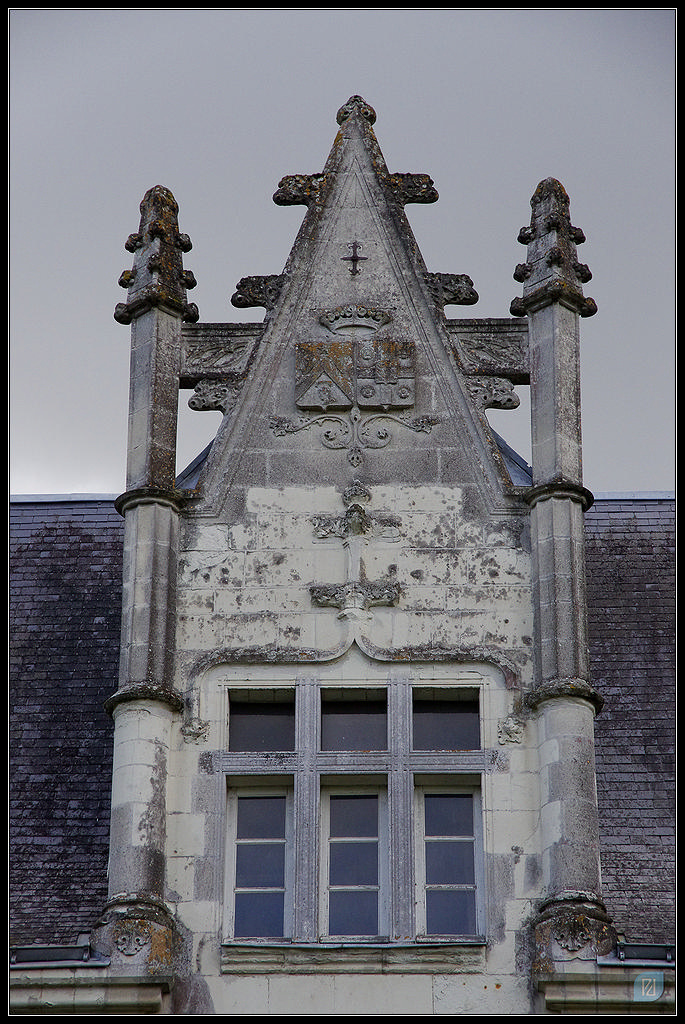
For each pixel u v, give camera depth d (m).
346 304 47.84
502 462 45.78
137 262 48.38
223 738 43.22
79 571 53.72
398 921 41.22
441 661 43.66
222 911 41.53
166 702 43.19
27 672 49.78
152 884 41.44
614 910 42.88
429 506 45.38
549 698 42.75
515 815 42.12
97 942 40.56
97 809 45.81
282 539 45.12
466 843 42.62
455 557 44.78
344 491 45.59
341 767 42.81
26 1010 39.94
